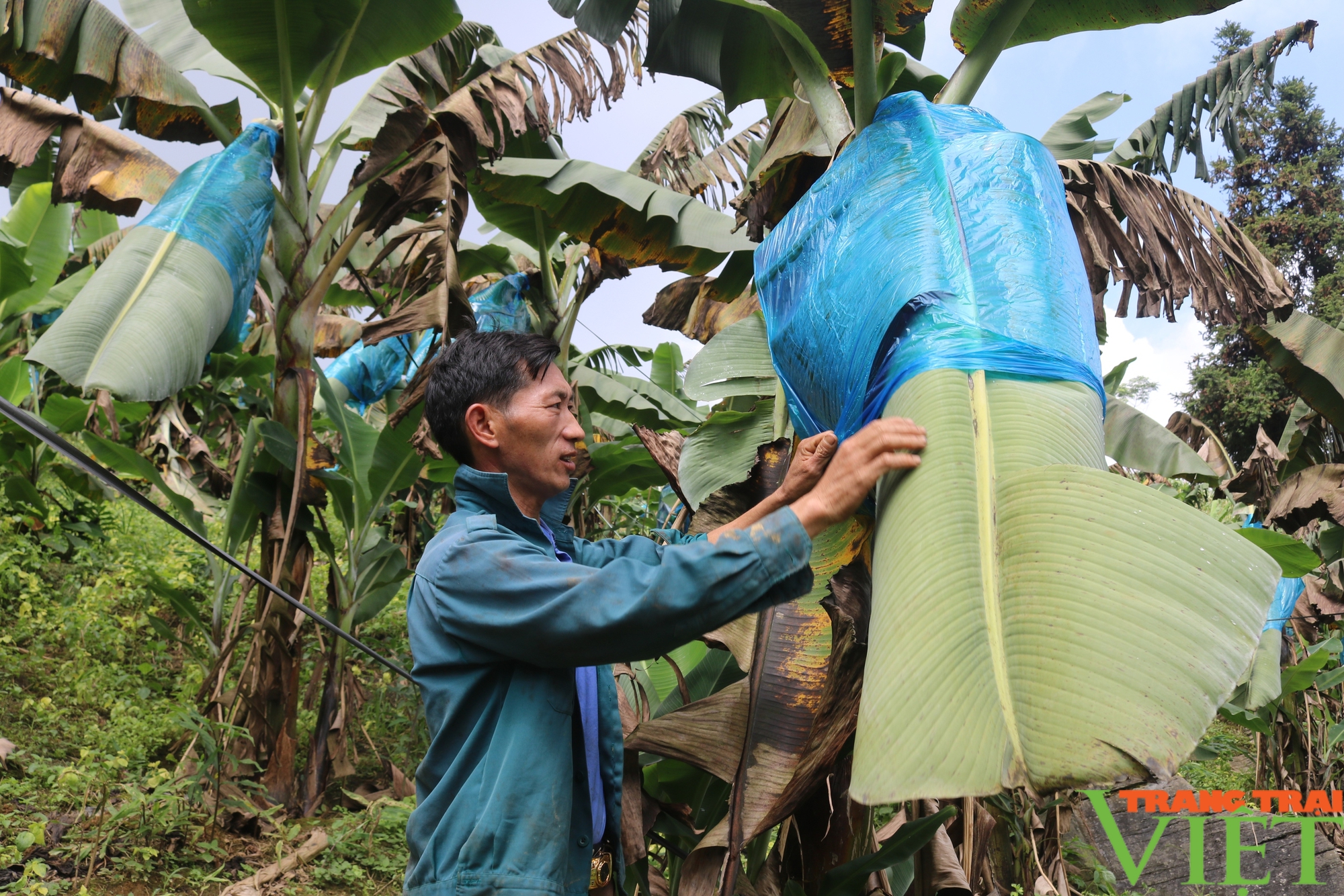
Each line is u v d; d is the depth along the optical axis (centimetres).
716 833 189
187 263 384
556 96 420
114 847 375
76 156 445
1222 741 663
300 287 454
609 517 702
